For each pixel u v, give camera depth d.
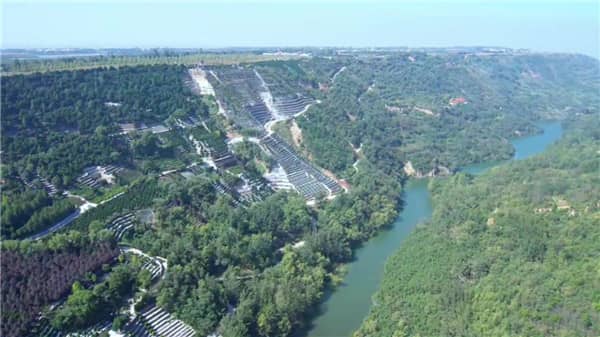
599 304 124.62
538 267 148.38
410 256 179.38
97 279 144.38
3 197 163.00
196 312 138.50
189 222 181.12
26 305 127.62
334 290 168.75
